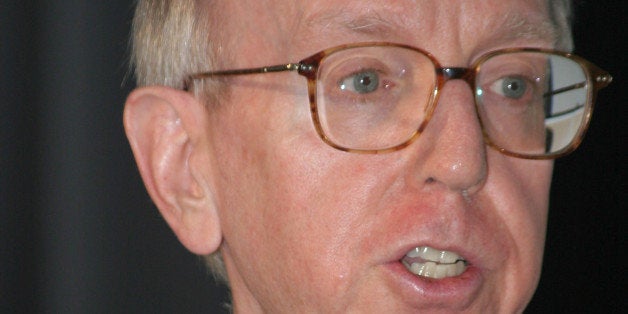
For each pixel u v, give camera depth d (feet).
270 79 8.52
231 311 10.70
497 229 8.42
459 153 8.04
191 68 9.20
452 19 8.38
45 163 15.25
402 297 8.21
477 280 8.32
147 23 9.83
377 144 8.22
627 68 15.57
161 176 9.38
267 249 8.66
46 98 15.25
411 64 8.25
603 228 15.83
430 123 8.18
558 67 8.77
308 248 8.38
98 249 15.42
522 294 8.59
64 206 15.29
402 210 8.18
